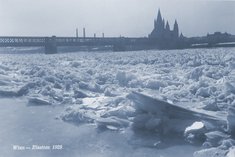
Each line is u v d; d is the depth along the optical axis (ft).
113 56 84.17
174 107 17.92
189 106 21.38
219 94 24.03
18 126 18.54
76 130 17.85
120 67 49.96
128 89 29.48
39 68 43.96
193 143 15.39
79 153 14.20
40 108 23.88
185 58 63.26
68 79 35.65
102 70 45.47
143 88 31.04
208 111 19.53
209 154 13.46
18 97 28.78
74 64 54.95
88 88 30.86
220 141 14.75
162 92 27.73
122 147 15.01
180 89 28.27
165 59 62.59
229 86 23.79
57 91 29.68
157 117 17.89
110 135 16.98
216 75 34.45
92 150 14.55
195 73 35.04
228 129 15.55
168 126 17.24
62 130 17.84
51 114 21.81
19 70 46.75
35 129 17.98
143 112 19.01
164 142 15.69
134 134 17.06
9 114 21.68
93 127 18.57
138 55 85.97
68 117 20.25
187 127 16.49
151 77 35.68
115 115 19.85
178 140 15.90
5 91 29.53
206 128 15.97
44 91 29.01
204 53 81.97
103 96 26.71
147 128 17.65
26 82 34.63
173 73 40.93
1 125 18.90
